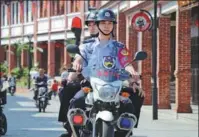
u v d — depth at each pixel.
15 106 36.59
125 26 42.31
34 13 73.44
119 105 9.46
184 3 28.03
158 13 33.31
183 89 29.53
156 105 26.53
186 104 29.53
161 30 33.31
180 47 29.66
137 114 10.02
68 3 66.38
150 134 19.84
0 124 18.48
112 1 43.88
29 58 62.72
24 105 37.72
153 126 23.14
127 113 9.36
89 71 9.73
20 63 76.50
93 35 11.58
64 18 67.12
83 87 9.81
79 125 9.42
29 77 61.44
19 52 72.19
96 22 9.82
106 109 9.30
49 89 33.62
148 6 34.78
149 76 36.03
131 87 9.88
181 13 29.59
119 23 42.31
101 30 9.75
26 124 23.34
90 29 11.61
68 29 66.12
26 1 75.75
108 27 9.73
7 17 80.00
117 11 42.69
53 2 69.81
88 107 9.59
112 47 9.75
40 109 31.47
